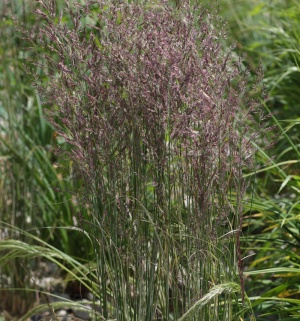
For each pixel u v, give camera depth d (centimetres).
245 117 350
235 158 345
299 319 412
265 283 476
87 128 340
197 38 343
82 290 550
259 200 522
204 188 333
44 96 352
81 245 559
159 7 355
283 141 624
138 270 348
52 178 565
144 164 343
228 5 754
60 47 346
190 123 335
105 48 345
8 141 567
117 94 338
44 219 560
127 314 352
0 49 591
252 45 709
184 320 338
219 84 336
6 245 429
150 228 363
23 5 547
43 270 554
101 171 346
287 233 512
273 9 733
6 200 544
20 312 531
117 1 341
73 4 351
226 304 354
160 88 326
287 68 679
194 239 339
